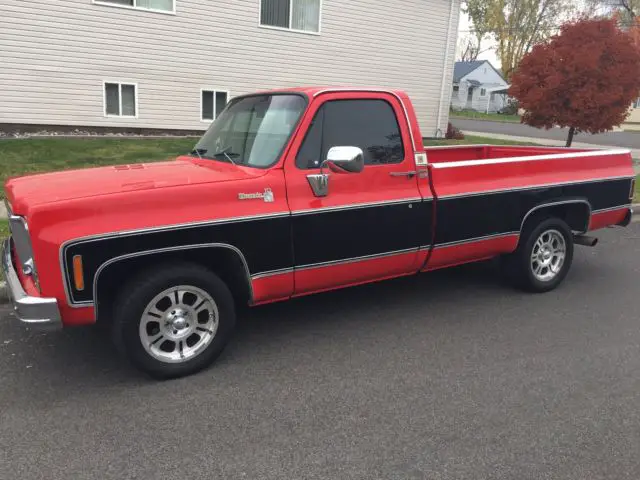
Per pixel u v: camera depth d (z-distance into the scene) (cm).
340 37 1616
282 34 1520
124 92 1355
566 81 1484
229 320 396
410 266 484
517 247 551
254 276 399
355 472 292
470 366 411
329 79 1633
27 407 346
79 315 347
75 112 1305
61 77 1270
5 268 376
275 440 318
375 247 450
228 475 288
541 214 559
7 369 392
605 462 305
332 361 415
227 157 437
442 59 1839
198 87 1441
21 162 991
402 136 459
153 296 362
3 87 1216
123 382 379
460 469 296
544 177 546
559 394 374
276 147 413
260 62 1509
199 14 1393
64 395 361
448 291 574
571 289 589
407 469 295
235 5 1434
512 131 3045
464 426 335
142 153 1139
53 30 1235
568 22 1569
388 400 362
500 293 570
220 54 1448
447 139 1922
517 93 1574
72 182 370
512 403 362
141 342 365
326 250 425
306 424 334
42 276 332
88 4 1259
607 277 636
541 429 334
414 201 461
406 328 478
